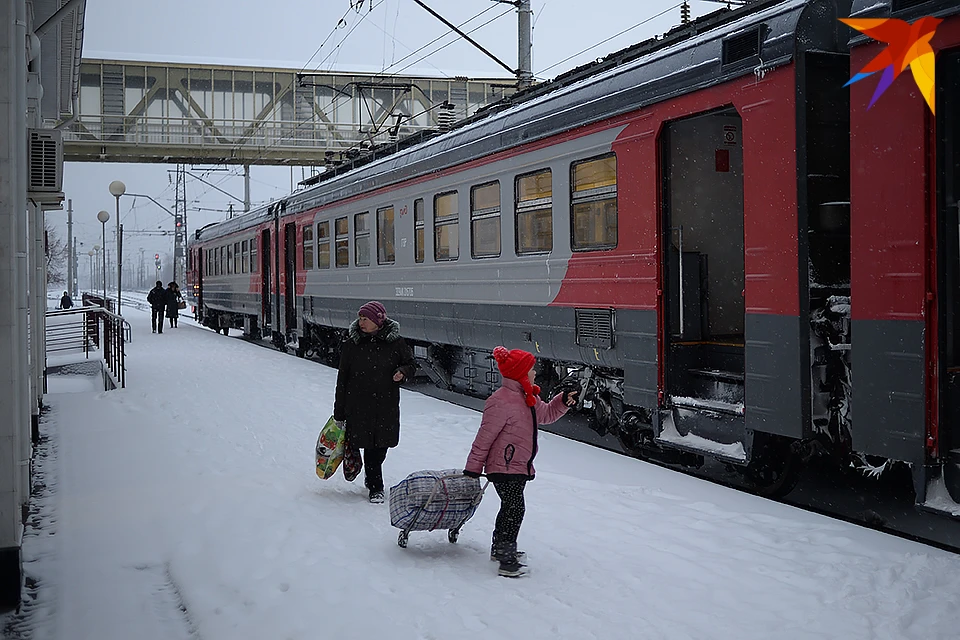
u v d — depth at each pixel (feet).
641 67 25.23
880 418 17.84
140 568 17.01
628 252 25.44
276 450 28.07
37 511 20.86
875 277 17.90
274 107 114.93
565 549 17.01
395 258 42.29
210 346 72.79
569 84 31.78
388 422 21.01
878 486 23.81
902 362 17.38
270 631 13.44
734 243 26.00
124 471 25.00
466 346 36.27
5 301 14.83
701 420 23.38
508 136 31.58
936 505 16.83
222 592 15.26
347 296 49.21
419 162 38.88
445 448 27.20
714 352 24.73
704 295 25.38
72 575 16.56
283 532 18.56
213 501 21.39
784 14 20.33
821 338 19.95
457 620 13.58
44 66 41.37
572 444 27.89
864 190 18.12
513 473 15.80
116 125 109.91
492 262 33.12
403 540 17.35
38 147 21.56
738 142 26.23
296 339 61.93
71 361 59.52
